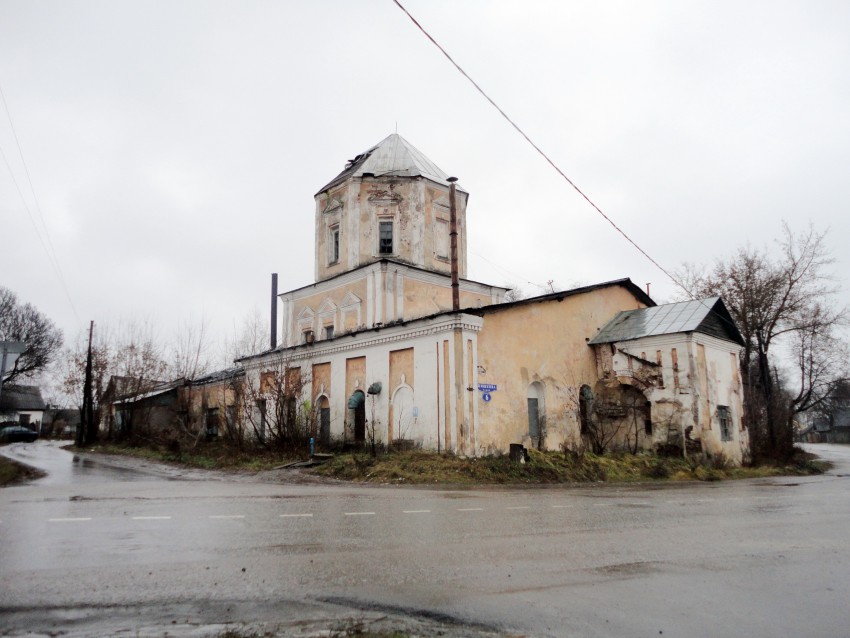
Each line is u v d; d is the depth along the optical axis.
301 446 23.14
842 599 5.48
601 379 25.39
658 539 8.22
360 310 26.47
